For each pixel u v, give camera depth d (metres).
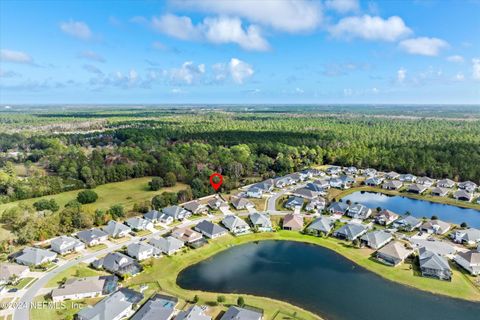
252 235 107.38
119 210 117.00
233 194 148.12
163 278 82.00
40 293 73.81
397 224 113.88
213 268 88.06
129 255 91.75
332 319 67.12
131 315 67.69
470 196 142.00
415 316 68.25
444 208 137.12
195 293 75.75
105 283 76.38
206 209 128.25
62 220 106.81
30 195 141.00
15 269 80.25
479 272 82.94
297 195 144.38
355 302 72.94
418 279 81.44
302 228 112.25
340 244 101.12
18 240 97.38
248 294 75.69
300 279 82.50
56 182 151.12
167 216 118.00
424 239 102.88
